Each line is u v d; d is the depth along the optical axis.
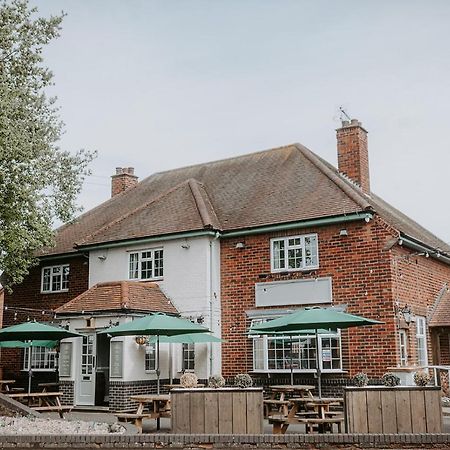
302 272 20.12
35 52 19.36
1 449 11.05
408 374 17.11
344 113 23.30
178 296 21.62
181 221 22.23
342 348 19.05
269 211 21.44
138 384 19.30
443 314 21.00
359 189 22.31
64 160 21.20
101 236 23.80
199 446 10.88
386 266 18.70
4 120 16.77
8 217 18.84
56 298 25.59
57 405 17.25
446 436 10.53
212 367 20.80
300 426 15.39
